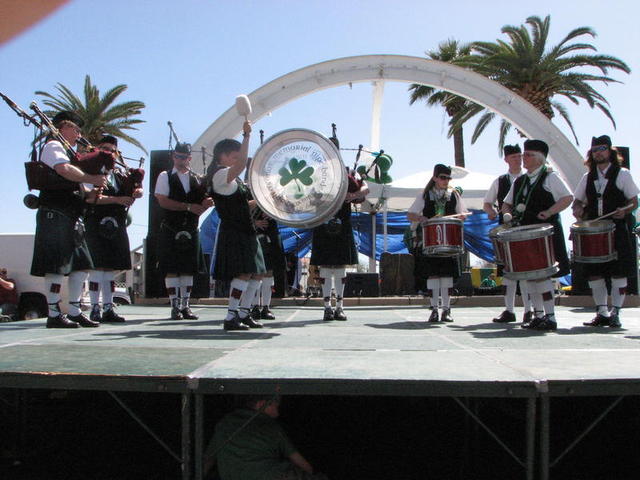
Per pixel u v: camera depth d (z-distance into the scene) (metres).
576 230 5.04
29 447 3.84
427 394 2.32
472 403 3.81
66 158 4.42
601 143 5.14
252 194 4.74
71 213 4.61
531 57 19.19
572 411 4.20
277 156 4.84
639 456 3.65
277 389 2.35
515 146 5.95
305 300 9.53
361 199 5.86
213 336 4.10
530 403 2.32
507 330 4.72
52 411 4.59
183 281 6.00
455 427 4.34
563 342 3.75
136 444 3.92
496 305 9.48
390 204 13.65
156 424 4.38
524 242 4.50
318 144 4.84
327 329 4.79
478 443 3.82
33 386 2.46
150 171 9.55
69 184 4.54
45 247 4.51
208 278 10.15
